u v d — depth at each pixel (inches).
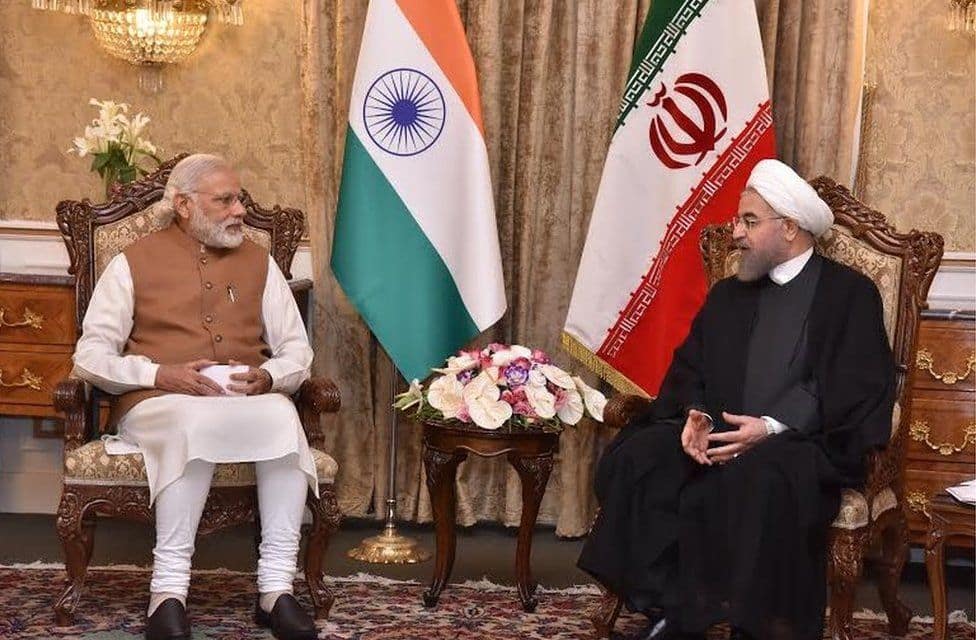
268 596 173.8
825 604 164.2
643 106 210.1
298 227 199.3
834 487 165.9
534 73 226.2
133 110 237.1
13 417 237.1
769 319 179.2
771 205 176.7
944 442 205.5
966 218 227.0
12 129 237.3
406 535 232.4
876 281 183.9
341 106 227.1
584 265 211.9
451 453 185.5
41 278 216.1
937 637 163.9
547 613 188.2
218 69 236.7
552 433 186.1
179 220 187.2
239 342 184.7
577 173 229.6
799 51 220.7
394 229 208.7
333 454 235.6
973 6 216.1
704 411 179.8
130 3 223.5
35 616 177.9
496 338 231.8
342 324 231.0
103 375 177.2
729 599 160.6
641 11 226.7
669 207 209.3
